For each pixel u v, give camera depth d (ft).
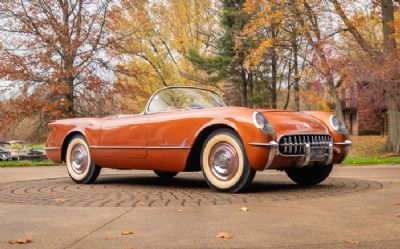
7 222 11.50
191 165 18.65
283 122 17.06
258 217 11.68
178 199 15.44
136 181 23.09
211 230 10.19
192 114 17.97
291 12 62.39
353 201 14.28
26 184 21.54
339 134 18.54
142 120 19.69
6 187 20.01
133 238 9.54
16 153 68.28
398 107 55.26
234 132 16.78
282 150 16.51
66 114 55.52
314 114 19.11
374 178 23.18
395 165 35.29
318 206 13.33
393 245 8.61
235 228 10.36
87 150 21.86
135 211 12.96
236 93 112.57
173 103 20.22
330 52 55.06
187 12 98.43
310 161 17.30
